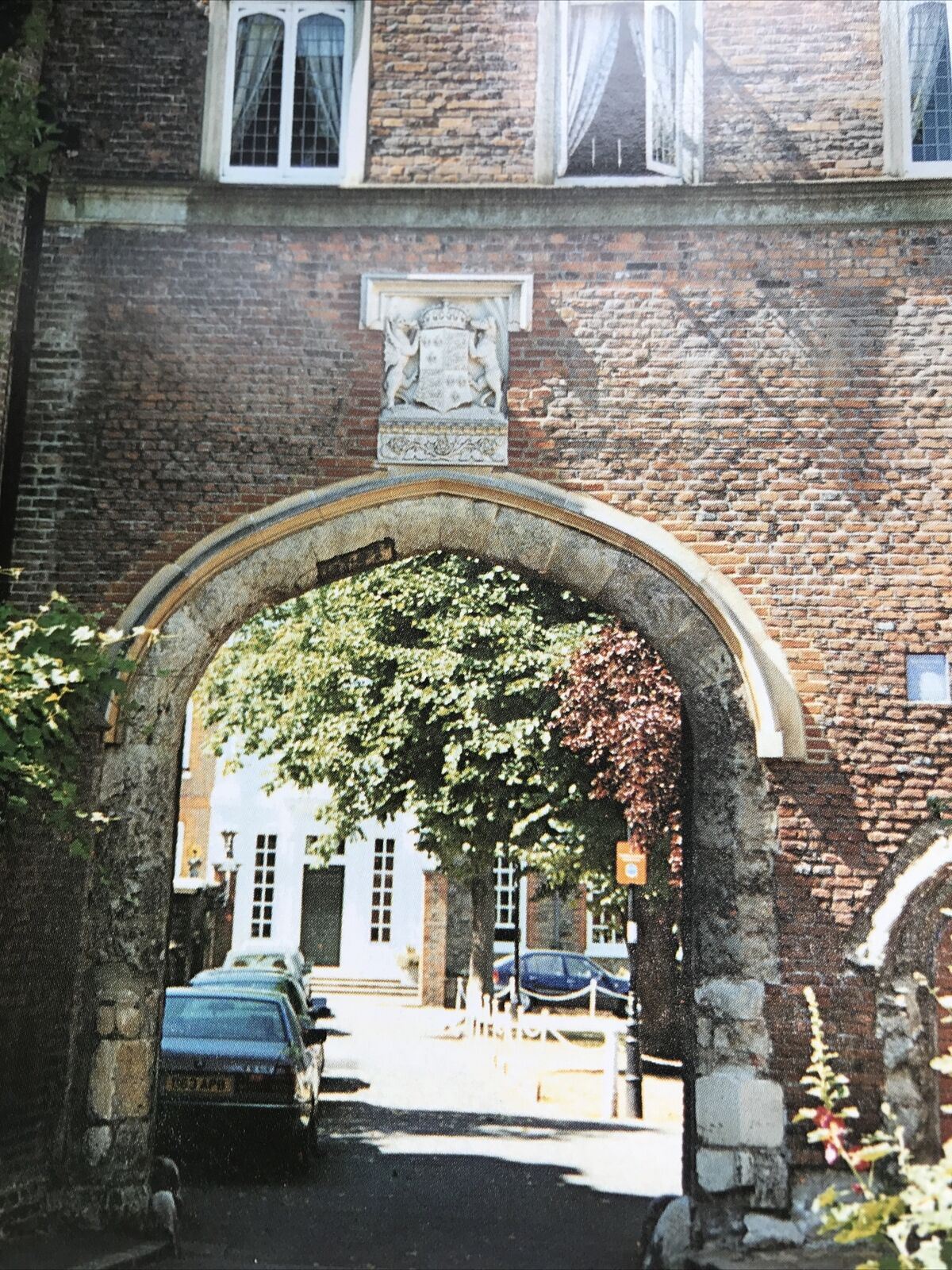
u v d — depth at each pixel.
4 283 8.87
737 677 9.81
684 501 10.03
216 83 10.70
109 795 9.68
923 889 9.32
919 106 10.66
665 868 18.66
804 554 9.92
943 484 9.95
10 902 9.38
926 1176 6.21
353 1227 10.04
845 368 10.13
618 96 10.78
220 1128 11.93
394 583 22.48
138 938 9.59
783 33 10.64
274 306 10.32
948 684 9.70
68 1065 9.34
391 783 22.95
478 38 10.70
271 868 38.28
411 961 36.66
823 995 9.30
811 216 10.27
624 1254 9.37
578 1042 24.50
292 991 17.88
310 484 10.11
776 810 9.59
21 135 8.73
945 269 10.19
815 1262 8.59
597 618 21.45
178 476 10.12
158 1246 8.88
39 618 7.89
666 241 10.34
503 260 10.34
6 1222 8.76
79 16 10.73
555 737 20.12
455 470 10.09
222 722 27.09
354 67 10.69
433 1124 15.43
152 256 10.39
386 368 10.23
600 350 10.22
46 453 10.14
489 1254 9.30
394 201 10.38
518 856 22.09
